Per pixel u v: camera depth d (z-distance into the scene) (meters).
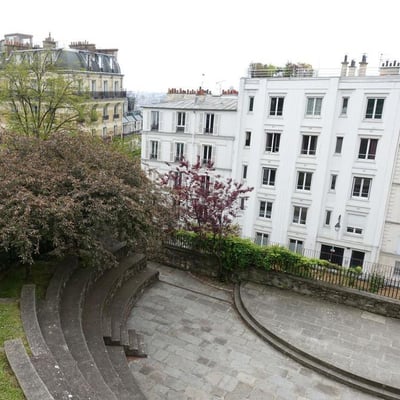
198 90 34.28
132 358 9.51
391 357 9.88
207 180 14.95
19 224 7.47
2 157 9.59
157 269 15.18
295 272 13.35
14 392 5.39
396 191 24.00
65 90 21.52
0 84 20.75
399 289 12.73
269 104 26.27
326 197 25.98
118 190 9.16
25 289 8.52
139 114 57.72
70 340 7.70
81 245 9.23
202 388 8.62
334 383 9.09
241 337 10.80
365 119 23.78
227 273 14.34
